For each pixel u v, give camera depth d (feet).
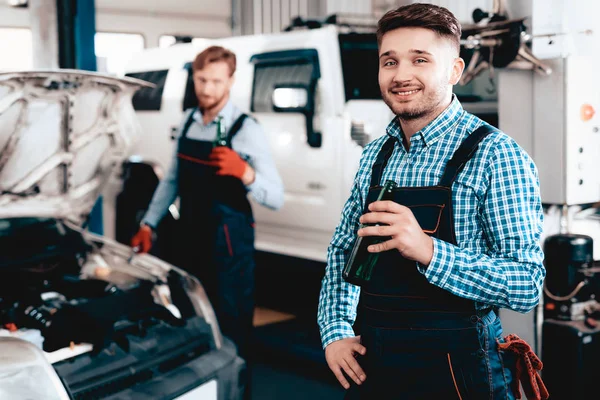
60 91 9.19
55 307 9.16
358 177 6.23
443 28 5.34
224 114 12.41
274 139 17.43
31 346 6.07
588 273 11.52
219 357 9.70
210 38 29.55
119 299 9.50
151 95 21.06
